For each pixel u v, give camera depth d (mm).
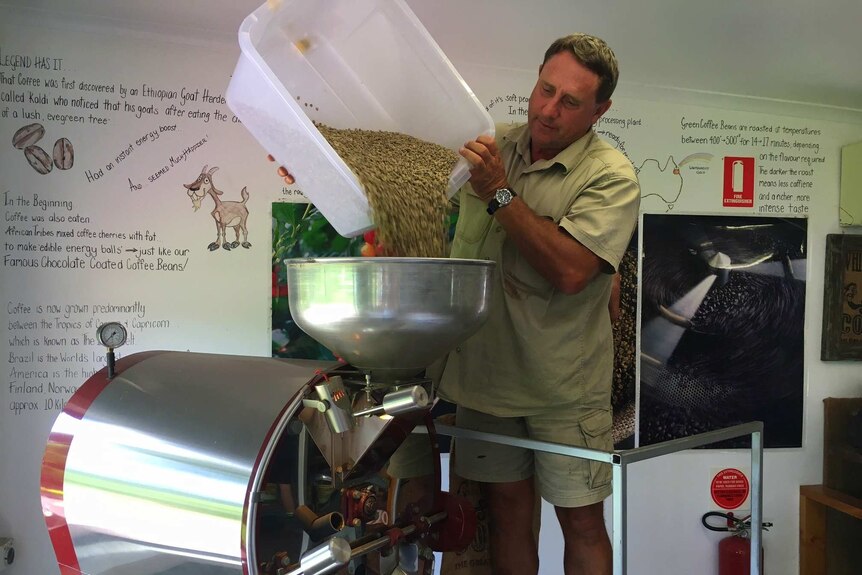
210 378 1057
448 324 916
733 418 2289
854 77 2092
